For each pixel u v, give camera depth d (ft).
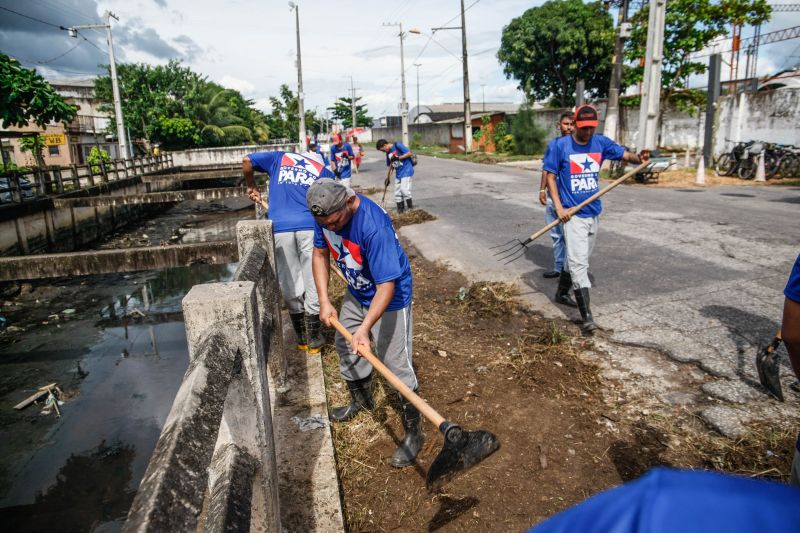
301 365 12.72
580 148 14.25
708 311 14.73
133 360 20.21
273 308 11.16
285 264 12.98
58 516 12.04
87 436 15.08
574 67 96.22
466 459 7.07
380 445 9.82
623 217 28.32
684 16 61.11
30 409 16.78
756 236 22.33
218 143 123.75
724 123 54.24
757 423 9.66
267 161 13.76
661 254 20.47
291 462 9.14
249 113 170.19
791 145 44.96
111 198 39.55
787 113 47.80
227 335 6.13
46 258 18.79
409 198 33.81
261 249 10.87
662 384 11.25
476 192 42.24
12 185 37.47
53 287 30.50
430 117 203.41
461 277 20.07
